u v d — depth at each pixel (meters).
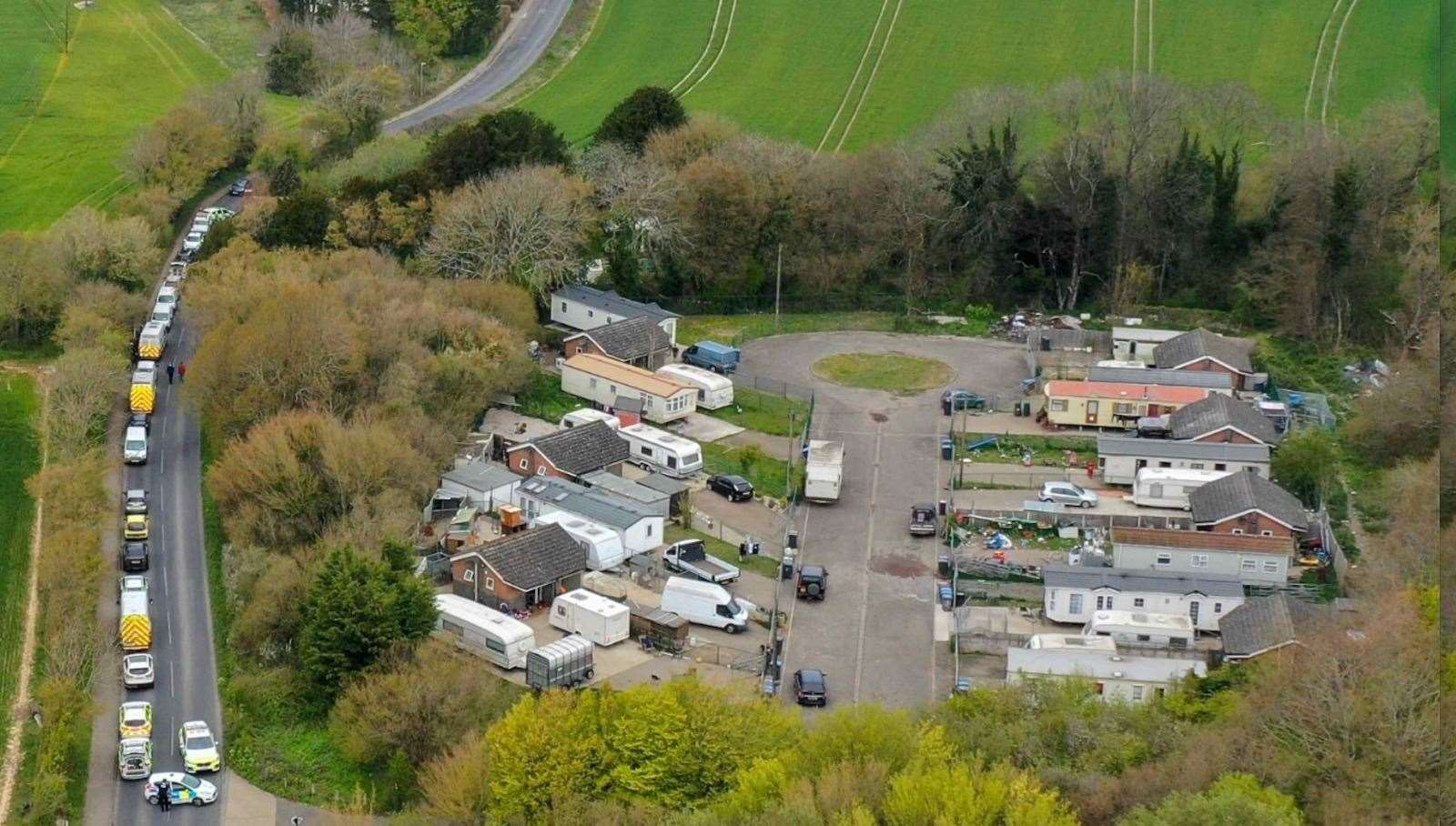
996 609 140.25
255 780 121.00
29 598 140.38
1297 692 108.50
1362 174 194.62
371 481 142.00
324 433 143.88
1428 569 130.25
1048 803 99.06
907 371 184.25
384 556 132.75
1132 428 169.38
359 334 160.25
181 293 189.12
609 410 170.50
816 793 104.56
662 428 167.62
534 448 155.12
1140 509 154.75
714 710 114.44
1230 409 164.12
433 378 160.00
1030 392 179.00
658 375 173.62
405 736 119.94
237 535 141.00
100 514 147.25
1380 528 150.88
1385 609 118.12
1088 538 151.00
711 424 169.62
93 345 172.88
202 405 157.88
